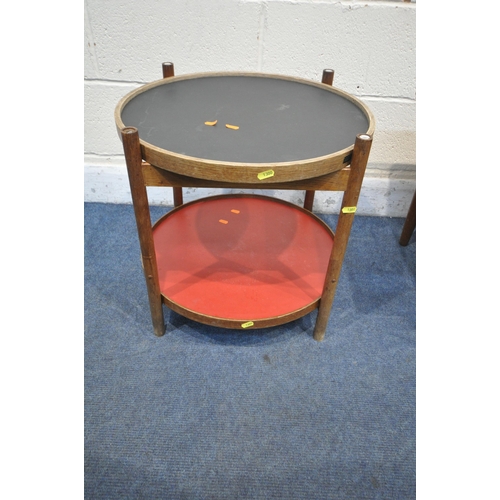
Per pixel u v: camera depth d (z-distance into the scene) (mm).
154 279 1055
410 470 912
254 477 891
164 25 1350
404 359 1153
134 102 1065
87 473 888
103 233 1583
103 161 1661
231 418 996
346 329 1238
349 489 878
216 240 1357
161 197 1754
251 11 1321
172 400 1029
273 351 1163
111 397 1030
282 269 1244
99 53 1399
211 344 1177
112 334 1193
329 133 952
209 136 915
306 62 1429
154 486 872
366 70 1430
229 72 1274
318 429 980
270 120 1007
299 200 1761
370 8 1300
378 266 1487
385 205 1735
